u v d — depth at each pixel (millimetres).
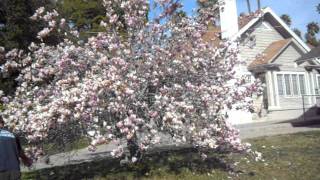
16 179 4703
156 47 6988
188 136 6652
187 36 7293
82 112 6270
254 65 19484
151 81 6887
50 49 7594
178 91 6855
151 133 6605
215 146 6574
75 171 7934
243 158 8031
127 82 6633
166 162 7652
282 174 6855
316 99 21531
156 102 6582
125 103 6535
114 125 6652
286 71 20766
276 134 12148
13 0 16594
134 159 6742
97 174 7434
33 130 6516
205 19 7617
